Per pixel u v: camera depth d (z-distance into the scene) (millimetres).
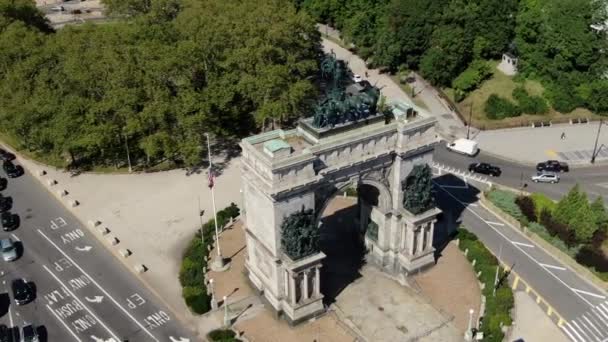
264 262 111562
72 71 149750
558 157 164625
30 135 153625
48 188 152625
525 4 194500
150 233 134750
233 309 113875
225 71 161750
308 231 103375
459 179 155375
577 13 178875
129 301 116438
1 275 123375
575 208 126688
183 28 169875
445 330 108750
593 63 182000
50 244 132500
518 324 109375
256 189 104438
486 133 178375
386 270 123188
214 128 160875
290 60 167750
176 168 158750
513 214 137250
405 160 111812
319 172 102938
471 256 124562
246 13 175750
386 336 107688
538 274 121875
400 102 115438
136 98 146750
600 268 118938
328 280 120312
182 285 119125
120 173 157375
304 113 173625
